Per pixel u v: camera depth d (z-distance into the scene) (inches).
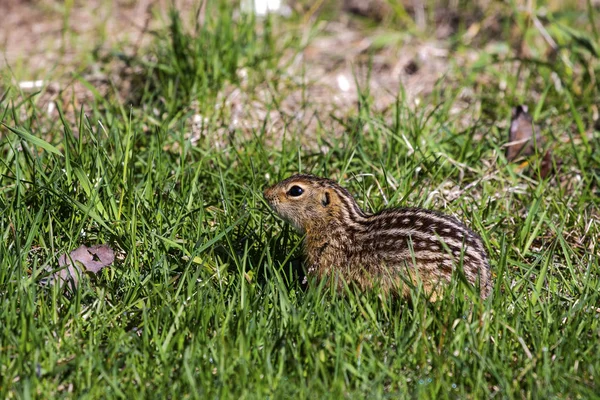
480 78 692.1
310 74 709.3
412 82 704.4
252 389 337.1
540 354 359.9
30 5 852.6
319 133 570.3
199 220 438.9
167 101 608.1
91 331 370.6
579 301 398.3
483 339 364.2
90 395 333.7
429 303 391.5
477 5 847.1
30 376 342.0
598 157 549.6
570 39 723.4
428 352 361.7
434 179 523.2
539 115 616.4
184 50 642.8
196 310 379.2
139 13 824.3
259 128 603.2
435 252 406.3
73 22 817.5
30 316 364.5
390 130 545.6
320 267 440.1
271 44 685.9
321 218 440.5
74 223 451.2
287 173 527.2
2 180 486.3
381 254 418.3
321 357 354.9
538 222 474.6
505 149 569.3
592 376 351.6
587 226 482.6
